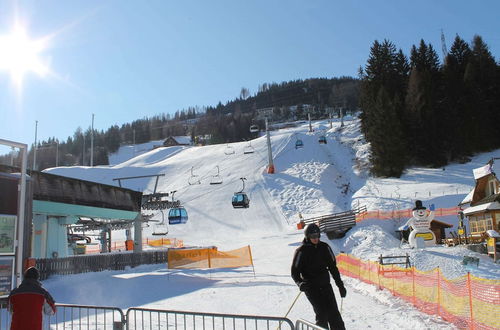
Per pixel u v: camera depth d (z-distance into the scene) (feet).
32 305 22.57
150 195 101.96
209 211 203.92
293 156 287.89
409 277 51.21
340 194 215.92
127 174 302.86
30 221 48.47
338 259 83.66
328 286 22.27
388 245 122.42
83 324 34.09
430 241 109.40
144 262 93.30
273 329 31.65
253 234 168.35
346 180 237.86
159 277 70.13
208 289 58.90
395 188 196.34
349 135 332.80
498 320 27.76
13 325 22.27
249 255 76.59
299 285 22.24
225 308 43.88
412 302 41.91
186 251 80.12
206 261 77.97
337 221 141.49
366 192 199.93
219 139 561.84
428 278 45.55
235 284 63.36
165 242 161.38
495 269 76.74
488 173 104.78
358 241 127.85
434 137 227.61
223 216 195.62
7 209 36.35
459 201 160.15
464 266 79.61
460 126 231.50
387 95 237.25
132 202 96.17
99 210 84.02
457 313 32.40
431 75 271.69
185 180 268.00
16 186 37.22
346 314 37.47
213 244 149.07
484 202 103.76
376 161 227.61
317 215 180.34
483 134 236.63
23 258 46.80
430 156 228.43
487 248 92.17
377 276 57.77
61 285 62.18
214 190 233.35
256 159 287.07
